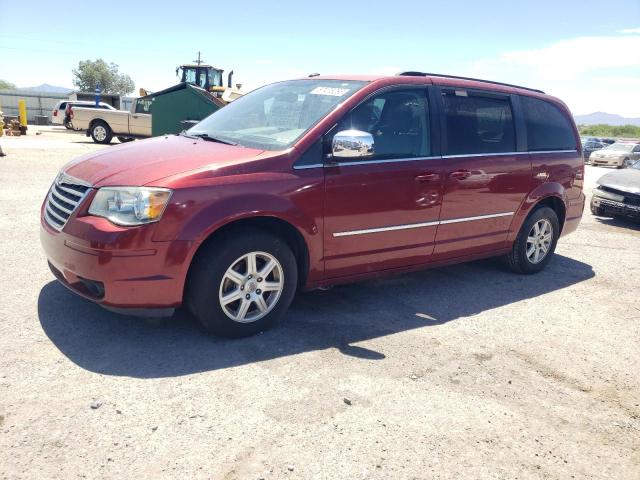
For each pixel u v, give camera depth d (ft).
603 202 32.22
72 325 12.47
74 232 11.07
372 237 13.92
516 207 17.67
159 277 11.00
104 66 261.44
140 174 11.31
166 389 10.16
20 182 31.83
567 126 19.79
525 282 18.78
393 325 14.07
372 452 8.86
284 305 12.90
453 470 8.61
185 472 8.05
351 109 13.44
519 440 9.55
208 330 12.16
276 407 9.89
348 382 10.98
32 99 133.28
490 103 16.88
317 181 12.59
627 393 11.54
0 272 15.62
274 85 16.43
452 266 20.07
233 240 11.64
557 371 12.28
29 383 9.98
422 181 14.53
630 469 9.03
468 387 11.21
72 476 7.77
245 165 11.85
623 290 18.67
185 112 57.98
